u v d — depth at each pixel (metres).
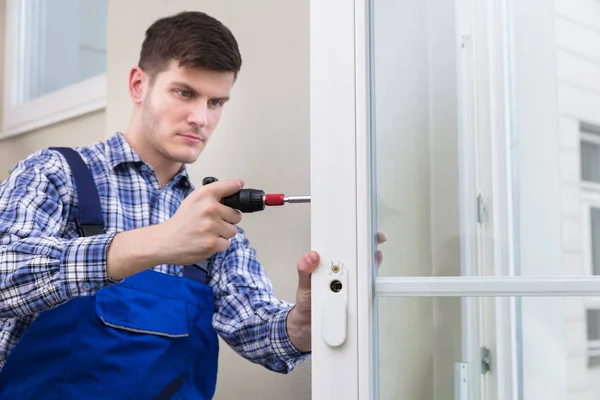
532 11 0.92
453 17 0.90
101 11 2.37
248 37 1.65
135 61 1.90
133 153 1.25
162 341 1.16
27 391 1.09
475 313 0.84
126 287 1.15
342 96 0.80
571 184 0.88
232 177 1.64
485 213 0.88
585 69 0.88
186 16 1.29
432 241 0.87
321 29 0.81
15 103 2.71
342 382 0.77
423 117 0.88
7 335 1.10
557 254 0.87
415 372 0.83
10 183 1.09
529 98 0.91
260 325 1.19
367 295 0.78
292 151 1.54
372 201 0.82
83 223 1.14
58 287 0.91
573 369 0.83
